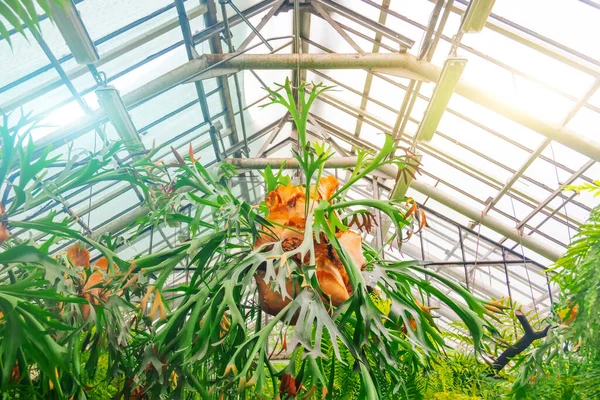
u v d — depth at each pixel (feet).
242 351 4.30
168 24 20.77
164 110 25.30
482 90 23.36
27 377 4.10
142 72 22.21
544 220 30.32
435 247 39.22
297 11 23.68
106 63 20.36
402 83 27.45
